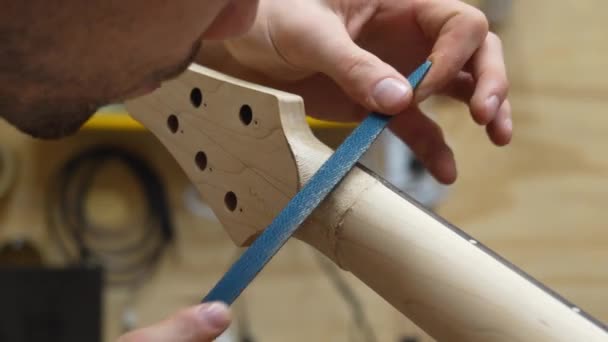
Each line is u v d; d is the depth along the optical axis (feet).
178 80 1.65
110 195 3.54
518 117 3.59
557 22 3.61
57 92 1.19
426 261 1.23
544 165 3.57
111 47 1.11
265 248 1.32
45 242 3.51
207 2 1.12
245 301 3.49
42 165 3.51
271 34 1.74
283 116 1.44
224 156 1.58
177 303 3.52
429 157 2.14
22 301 3.21
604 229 3.57
